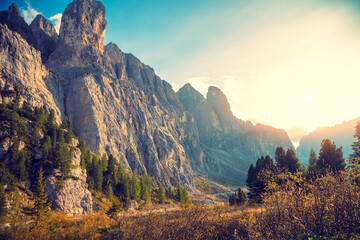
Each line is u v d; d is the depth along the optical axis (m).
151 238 14.47
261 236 12.37
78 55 161.75
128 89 185.25
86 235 25.59
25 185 54.75
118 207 33.44
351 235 11.23
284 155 60.88
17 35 103.12
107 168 92.81
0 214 36.66
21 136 63.84
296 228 12.28
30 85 99.00
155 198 100.19
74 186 64.56
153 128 189.50
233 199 54.03
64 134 83.31
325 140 53.25
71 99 133.00
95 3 191.50
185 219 15.68
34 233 29.91
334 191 12.36
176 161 189.25
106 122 138.12
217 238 14.86
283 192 13.71
